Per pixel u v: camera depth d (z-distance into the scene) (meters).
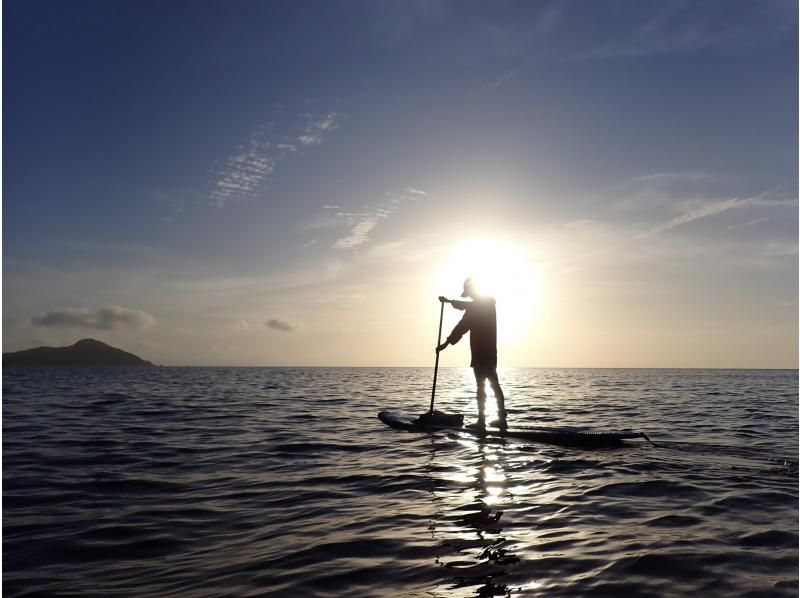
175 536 4.51
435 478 6.53
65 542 4.38
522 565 3.71
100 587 3.47
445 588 3.33
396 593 3.27
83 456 8.31
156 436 10.41
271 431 11.07
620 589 3.29
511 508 5.19
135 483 6.51
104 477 6.84
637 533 4.38
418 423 11.00
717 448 8.60
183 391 26.91
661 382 43.50
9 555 4.10
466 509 5.16
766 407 17.27
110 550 4.19
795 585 3.34
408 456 8.05
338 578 3.52
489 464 7.35
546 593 3.24
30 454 8.48
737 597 3.16
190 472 7.12
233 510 5.29
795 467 7.09
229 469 7.30
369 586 3.38
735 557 3.82
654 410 16.05
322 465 7.49
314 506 5.39
